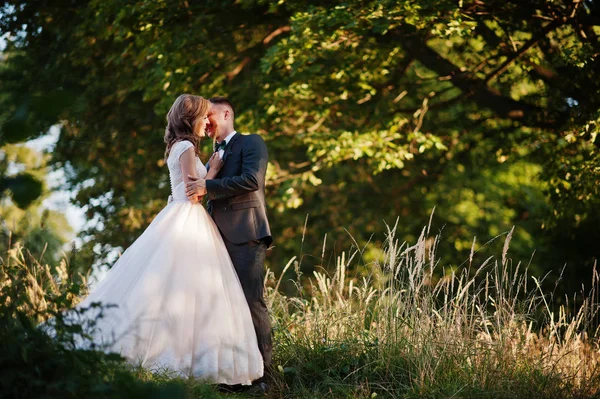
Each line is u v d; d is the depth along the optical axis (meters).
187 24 12.27
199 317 4.93
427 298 5.52
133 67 14.05
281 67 12.96
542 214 13.25
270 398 5.02
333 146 12.30
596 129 9.53
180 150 5.35
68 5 13.21
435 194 17.39
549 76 11.89
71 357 2.96
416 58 12.65
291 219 16.27
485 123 14.05
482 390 4.72
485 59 12.09
